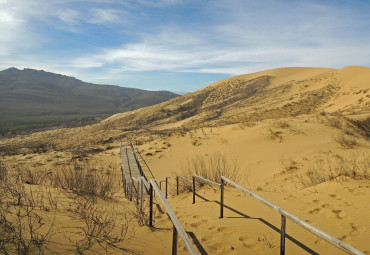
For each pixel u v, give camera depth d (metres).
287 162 13.72
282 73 96.50
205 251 4.05
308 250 4.10
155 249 3.96
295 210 5.91
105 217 5.34
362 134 18.69
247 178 12.84
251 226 5.08
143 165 18.94
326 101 45.03
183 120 67.31
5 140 81.75
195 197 7.80
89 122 153.12
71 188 8.12
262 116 39.91
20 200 5.37
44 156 21.58
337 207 5.83
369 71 53.28
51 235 3.79
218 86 98.62
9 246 3.29
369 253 3.91
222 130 23.45
